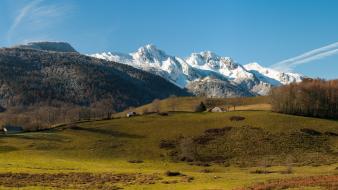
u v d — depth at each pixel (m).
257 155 125.81
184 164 114.25
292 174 83.50
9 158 111.38
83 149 130.25
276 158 121.12
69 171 87.94
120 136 146.25
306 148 130.88
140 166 106.25
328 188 52.44
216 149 132.00
